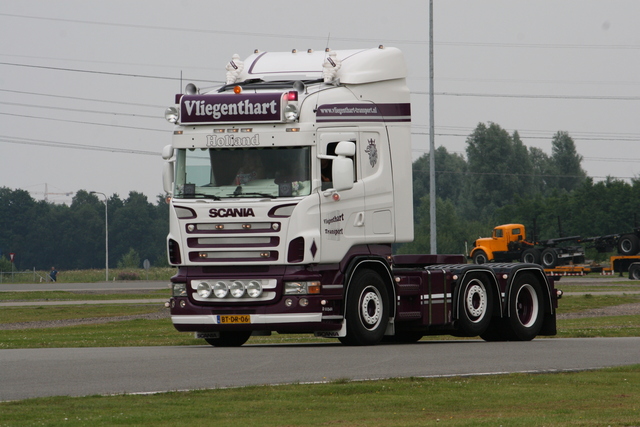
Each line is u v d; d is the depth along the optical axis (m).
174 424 22.92
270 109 43.81
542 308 54.19
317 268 44.34
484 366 35.66
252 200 43.66
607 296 109.69
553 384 30.66
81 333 66.12
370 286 46.34
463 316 50.25
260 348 44.84
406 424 23.30
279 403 26.16
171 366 34.88
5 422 22.81
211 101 44.53
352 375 32.47
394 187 47.62
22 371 33.12
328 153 44.72
